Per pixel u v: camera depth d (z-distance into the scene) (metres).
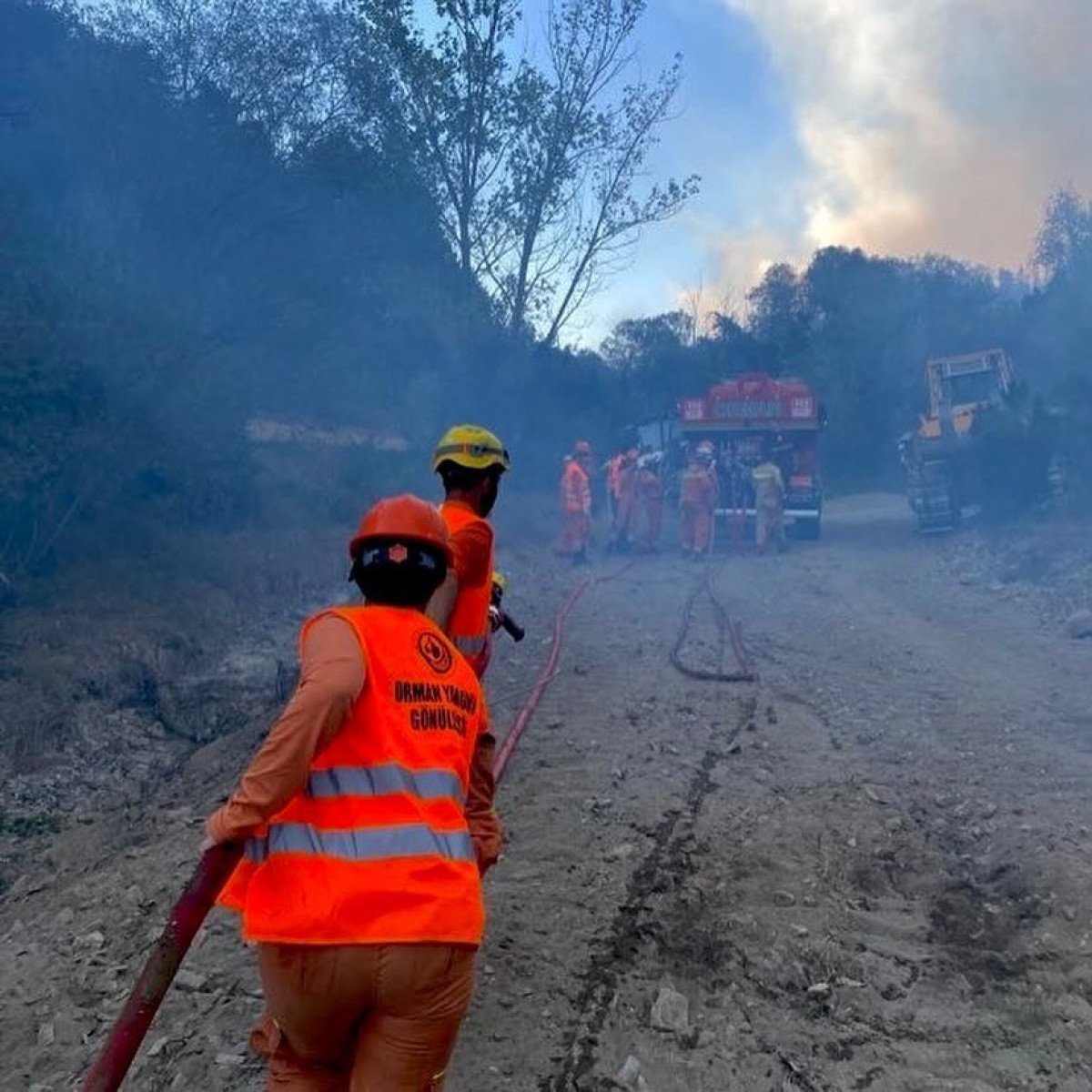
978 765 8.26
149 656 11.26
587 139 26.94
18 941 5.84
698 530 22.62
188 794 8.45
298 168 16.42
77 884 6.65
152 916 5.89
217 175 15.31
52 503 12.59
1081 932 5.59
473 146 25.50
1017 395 23.80
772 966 5.29
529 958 5.27
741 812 7.18
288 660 12.08
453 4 24.89
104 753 9.45
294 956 2.90
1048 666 11.59
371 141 18.48
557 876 6.18
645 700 10.29
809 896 6.03
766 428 26.08
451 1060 4.47
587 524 21.77
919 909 6.11
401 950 2.88
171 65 15.45
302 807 2.97
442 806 3.05
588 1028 4.73
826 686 10.87
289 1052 3.13
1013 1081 4.50
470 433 4.91
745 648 12.90
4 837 7.82
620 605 16.36
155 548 14.07
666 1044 4.67
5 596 11.68
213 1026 4.72
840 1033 4.84
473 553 4.64
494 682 11.20
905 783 7.91
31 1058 4.65
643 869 6.29
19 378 11.66
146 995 2.91
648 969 5.23
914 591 17.67
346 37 17.62
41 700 9.78
